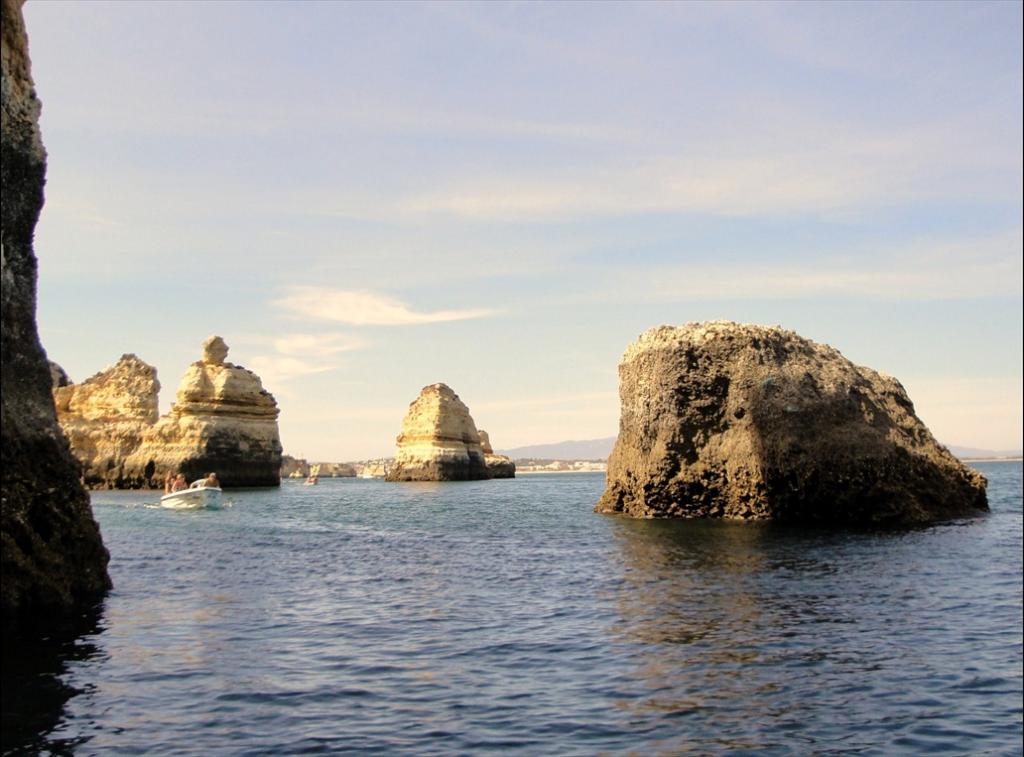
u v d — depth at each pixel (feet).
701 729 39.45
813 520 133.80
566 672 48.11
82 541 68.95
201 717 40.16
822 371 145.79
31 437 64.03
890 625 59.62
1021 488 281.54
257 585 77.41
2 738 37.35
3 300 62.18
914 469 142.51
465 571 86.63
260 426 309.42
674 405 147.74
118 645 53.42
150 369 313.53
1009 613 63.26
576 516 157.48
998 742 38.29
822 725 40.16
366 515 167.84
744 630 58.23
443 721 39.96
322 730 38.63
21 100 65.57
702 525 131.85
